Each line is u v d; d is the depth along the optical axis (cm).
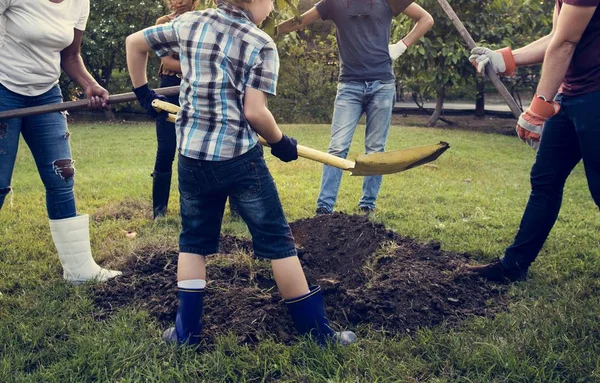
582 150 323
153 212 548
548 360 279
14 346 296
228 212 553
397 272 373
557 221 554
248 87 270
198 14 284
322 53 1675
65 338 309
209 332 308
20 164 892
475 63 380
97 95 360
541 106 316
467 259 427
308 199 629
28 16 336
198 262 299
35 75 349
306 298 298
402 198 650
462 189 711
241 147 278
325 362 280
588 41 309
